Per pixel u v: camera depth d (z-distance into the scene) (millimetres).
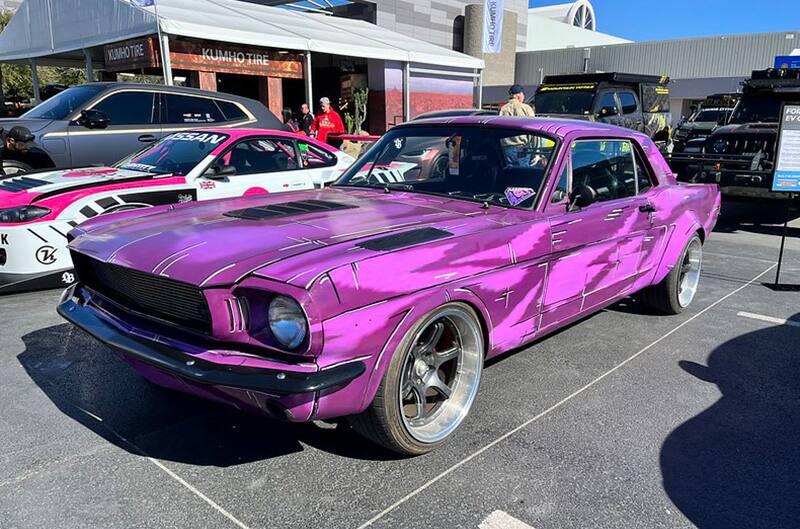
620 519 2377
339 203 3354
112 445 2840
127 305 2754
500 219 3125
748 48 32594
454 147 3783
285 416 2287
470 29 31781
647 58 35594
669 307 4863
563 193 3457
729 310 5148
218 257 2428
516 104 8945
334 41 14078
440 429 2848
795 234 8898
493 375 3723
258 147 6285
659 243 4367
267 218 2977
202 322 2398
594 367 3879
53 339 4152
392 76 16750
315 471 2656
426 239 2689
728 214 10742
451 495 2500
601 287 3799
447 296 2639
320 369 2246
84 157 7051
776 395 3525
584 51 37094
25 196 4746
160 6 12016
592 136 3791
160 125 7547
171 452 2791
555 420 3164
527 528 2305
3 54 16656
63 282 4922
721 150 9711
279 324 2234
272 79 13453
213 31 11234
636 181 4285
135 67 11609
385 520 2332
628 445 2932
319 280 2217
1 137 6527
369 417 2562
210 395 2441
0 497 2422
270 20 14320
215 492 2488
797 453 2902
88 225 3178
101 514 2332
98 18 12320
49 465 2656
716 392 3549
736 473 2721
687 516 2406
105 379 3555
